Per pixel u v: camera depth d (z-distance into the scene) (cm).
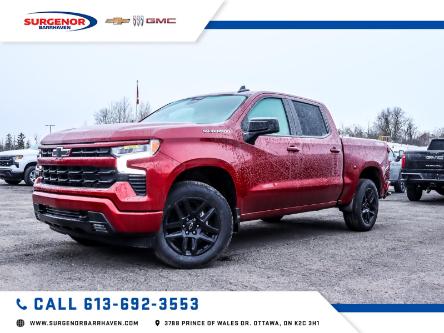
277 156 518
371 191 671
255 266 444
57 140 455
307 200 571
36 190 473
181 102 572
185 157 422
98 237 429
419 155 1131
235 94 534
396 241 584
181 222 425
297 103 582
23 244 530
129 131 407
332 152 602
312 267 443
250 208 493
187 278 398
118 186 396
